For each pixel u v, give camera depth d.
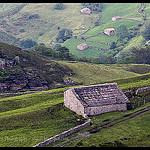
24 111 134.38
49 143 104.00
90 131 113.12
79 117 126.62
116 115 127.12
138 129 114.25
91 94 131.38
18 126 122.94
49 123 123.56
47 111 131.88
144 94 147.38
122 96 134.50
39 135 113.31
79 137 108.50
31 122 125.06
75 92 131.00
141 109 133.50
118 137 107.94
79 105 127.88
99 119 123.56
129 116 126.06
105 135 109.50
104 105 129.25
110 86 136.38
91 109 126.75
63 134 108.56
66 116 128.38
